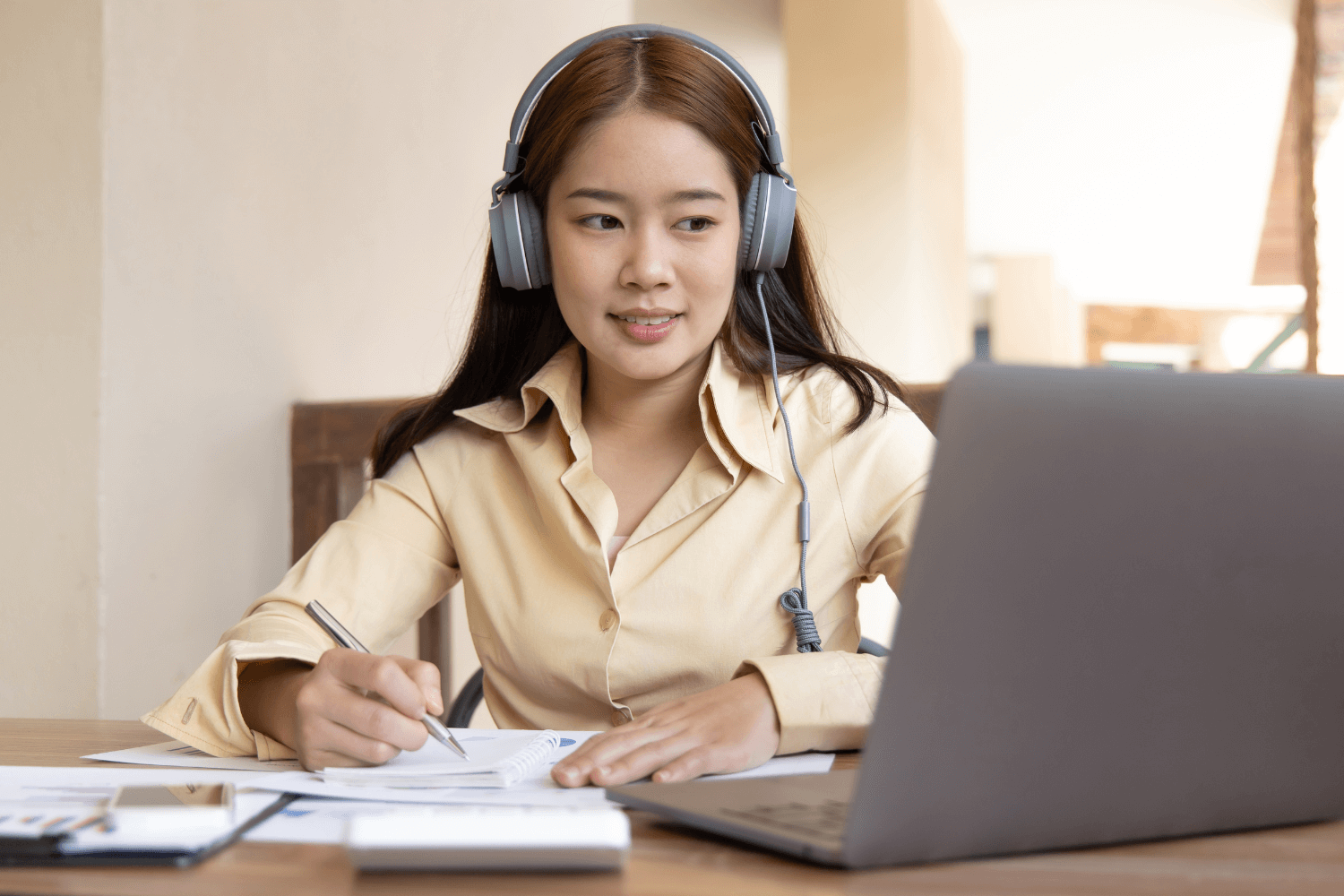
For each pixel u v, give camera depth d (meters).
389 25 2.58
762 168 1.12
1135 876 0.53
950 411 0.49
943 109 5.77
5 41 1.83
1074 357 12.77
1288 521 0.57
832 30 5.19
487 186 3.02
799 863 0.56
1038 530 0.52
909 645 0.51
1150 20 5.88
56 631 1.81
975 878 0.53
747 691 0.85
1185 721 0.58
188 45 1.96
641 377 1.10
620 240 1.06
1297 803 0.62
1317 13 3.72
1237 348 13.19
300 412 2.20
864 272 5.11
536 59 3.26
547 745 0.86
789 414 1.17
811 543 1.14
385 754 0.79
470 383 1.26
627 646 1.09
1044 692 0.54
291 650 0.92
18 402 1.82
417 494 1.24
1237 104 7.03
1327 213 3.68
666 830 0.63
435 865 0.53
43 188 1.82
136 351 1.86
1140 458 0.53
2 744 0.98
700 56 1.06
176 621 1.93
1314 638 0.59
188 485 1.96
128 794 0.63
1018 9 5.77
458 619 2.77
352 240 2.45
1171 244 10.55
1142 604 0.55
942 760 0.53
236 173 2.08
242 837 0.62
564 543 1.12
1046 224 9.97
